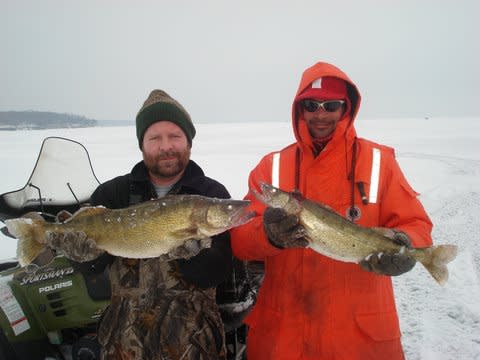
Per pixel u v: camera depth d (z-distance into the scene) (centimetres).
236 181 1379
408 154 2114
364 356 254
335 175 270
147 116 276
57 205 373
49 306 324
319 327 259
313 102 269
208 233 246
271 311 275
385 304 263
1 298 311
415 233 250
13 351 308
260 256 258
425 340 428
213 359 253
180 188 279
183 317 249
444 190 1183
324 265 263
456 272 590
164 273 257
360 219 264
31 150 2812
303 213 245
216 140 3750
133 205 259
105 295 327
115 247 258
